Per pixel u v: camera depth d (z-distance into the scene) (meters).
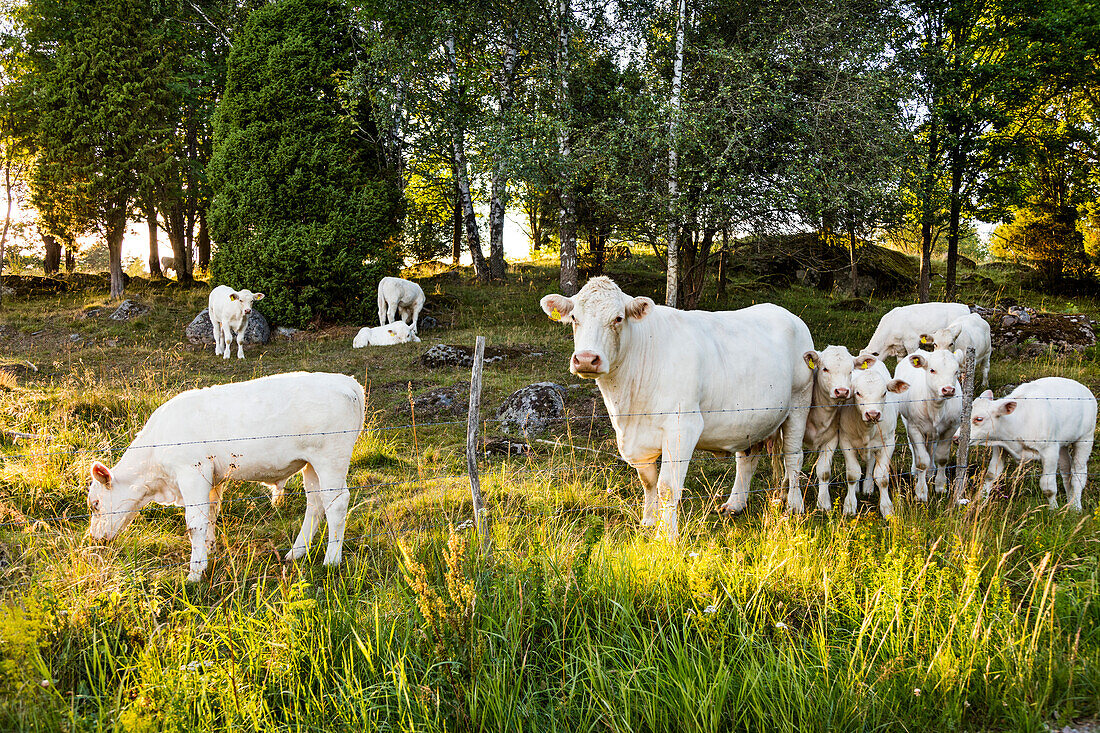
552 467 7.72
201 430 5.50
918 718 3.50
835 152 13.70
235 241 18.09
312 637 4.03
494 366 13.16
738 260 24.30
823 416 7.06
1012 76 18.02
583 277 22.75
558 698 3.71
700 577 4.55
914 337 12.57
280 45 17.77
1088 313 19.77
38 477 6.87
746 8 15.44
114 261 21.19
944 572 4.51
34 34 21.84
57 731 3.43
